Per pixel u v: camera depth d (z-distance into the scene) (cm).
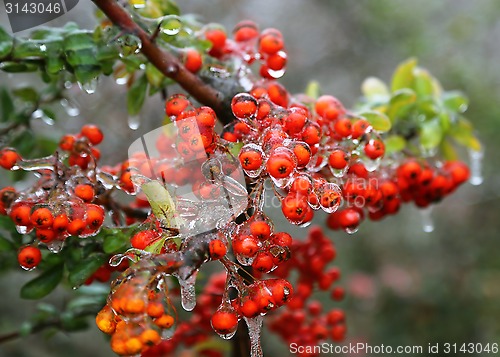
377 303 79
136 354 28
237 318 31
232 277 31
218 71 37
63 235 33
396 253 81
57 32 36
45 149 44
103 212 33
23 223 32
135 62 36
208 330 43
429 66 80
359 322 78
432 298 78
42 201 33
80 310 45
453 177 42
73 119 61
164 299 29
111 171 37
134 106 39
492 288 76
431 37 79
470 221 80
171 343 43
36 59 36
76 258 35
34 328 44
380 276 79
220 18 76
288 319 44
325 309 78
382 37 80
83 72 36
